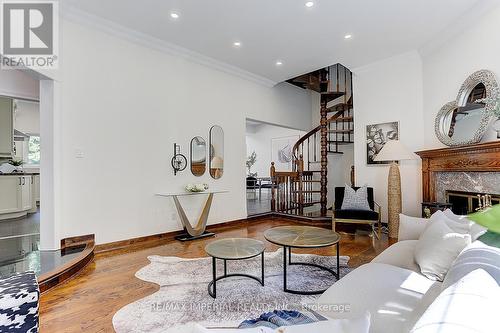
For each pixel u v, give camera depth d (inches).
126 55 155.6
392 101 186.2
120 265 123.2
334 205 192.2
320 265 122.3
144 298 91.4
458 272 41.8
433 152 149.5
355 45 168.7
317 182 268.4
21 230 176.1
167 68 173.9
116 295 93.7
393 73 186.1
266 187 369.4
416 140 174.1
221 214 205.8
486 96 120.9
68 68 134.2
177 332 72.6
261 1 124.9
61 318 79.3
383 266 74.2
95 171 143.6
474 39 130.9
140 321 77.9
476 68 129.8
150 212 165.3
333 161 283.7
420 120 172.7
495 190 117.5
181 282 104.4
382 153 167.0
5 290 53.7
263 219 233.9
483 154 121.3
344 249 146.7
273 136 400.2
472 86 130.8
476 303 24.5
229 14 135.4
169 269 118.0
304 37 158.7
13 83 167.2
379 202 192.5
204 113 194.9
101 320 78.4
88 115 141.3
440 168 149.2
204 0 124.0
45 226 126.6
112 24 145.0
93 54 142.9
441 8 129.6
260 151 417.1
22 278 59.8
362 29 149.5
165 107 173.0
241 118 221.3
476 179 127.5
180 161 179.3
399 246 93.5
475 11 127.7
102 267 120.6
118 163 152.1
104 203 146.6
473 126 129.4
